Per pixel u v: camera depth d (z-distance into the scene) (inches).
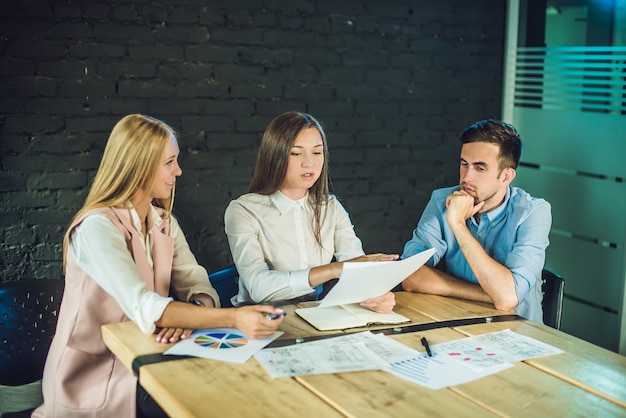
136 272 71.9
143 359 63.5
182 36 131.6
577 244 140.7
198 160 136.6
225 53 135.0
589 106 135.1
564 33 140.3
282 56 139.2
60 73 125.1
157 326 70.1
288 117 91.2
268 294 86.1
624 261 129.0
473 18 152.0
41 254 129.3
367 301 80.1
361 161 149.1
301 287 85.1
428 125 153.0
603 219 134.0
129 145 76.6
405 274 77.3
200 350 65.4
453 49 151.9
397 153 151.6
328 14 141.1
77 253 74.9
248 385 58.9
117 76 128.6
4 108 123.0
